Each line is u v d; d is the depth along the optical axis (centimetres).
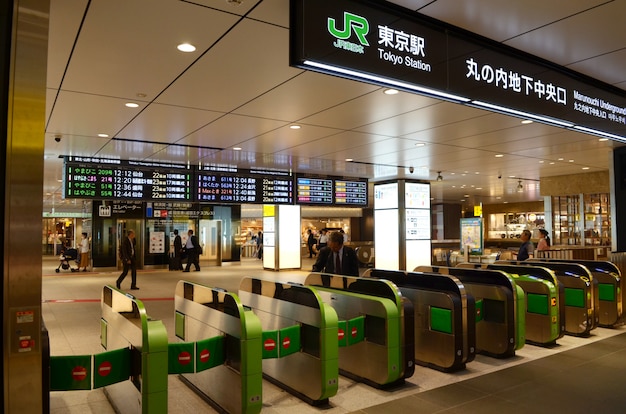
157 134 819
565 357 606
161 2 361
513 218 2986
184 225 2073
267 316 546
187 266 1872
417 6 372
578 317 721
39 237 282
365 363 511
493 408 434
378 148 980
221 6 368
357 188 1434
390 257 1579
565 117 508
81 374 353
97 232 1912
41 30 287
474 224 1647
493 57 440
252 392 396
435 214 3139
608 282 785
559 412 423
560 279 745
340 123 756
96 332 736
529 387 491
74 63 486
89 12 374
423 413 425
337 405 449
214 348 416
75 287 1347
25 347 276
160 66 496
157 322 370
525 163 1232
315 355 448
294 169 1262
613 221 1023
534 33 424
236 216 2211
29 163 281
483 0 365
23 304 277
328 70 334
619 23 406
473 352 554
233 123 748
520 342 607
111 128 772
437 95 396
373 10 357
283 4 365
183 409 448
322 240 2419
